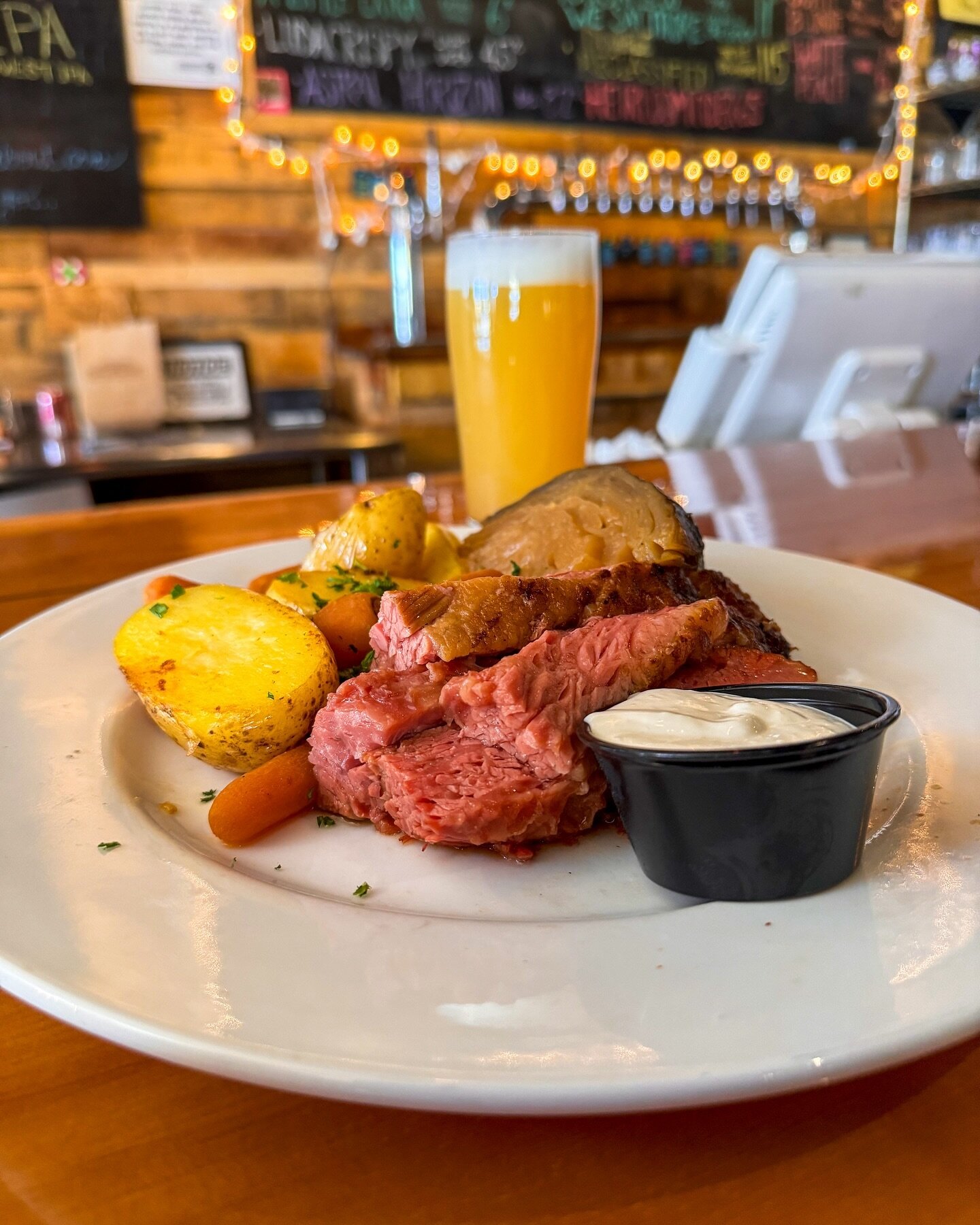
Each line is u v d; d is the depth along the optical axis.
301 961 0.17
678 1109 0.14
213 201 1.21
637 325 1.42
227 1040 0.14
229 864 0.22
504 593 0.26
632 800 0.20
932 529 0.49
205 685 0.26
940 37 1.53
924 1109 0.15
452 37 1.25
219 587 0.31
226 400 1.23
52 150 1.10
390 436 1.15
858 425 0.72
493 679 0.23
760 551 0.42
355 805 0.24
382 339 1.26
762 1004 0.15
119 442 1.11
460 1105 0.13
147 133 1.15
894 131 1.55
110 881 0.19
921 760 0.24
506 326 0.46
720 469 0.62
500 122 1.30
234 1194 0.14
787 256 0.61
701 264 1.46
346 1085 0.13
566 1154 0.14
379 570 0.35
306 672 0.27
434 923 0.18
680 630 0.25
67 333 1.17
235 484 1.06
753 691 0.23
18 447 1.07
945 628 0.33
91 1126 0.15
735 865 0.19
